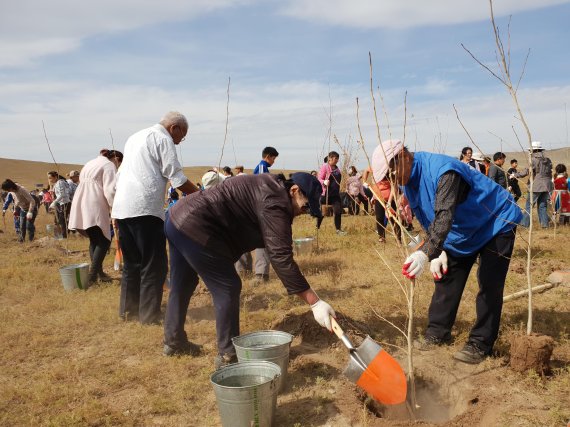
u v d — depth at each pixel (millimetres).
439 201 3672
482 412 3422
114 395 3836
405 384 3242
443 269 4270
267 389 3000
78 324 5566
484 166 10625
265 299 6277
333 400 3562
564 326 4758
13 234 15836
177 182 5168
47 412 3592
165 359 4441
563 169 12414
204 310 5953
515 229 3979
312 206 3504
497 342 4438
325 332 4691
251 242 3934
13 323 5668
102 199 7098
